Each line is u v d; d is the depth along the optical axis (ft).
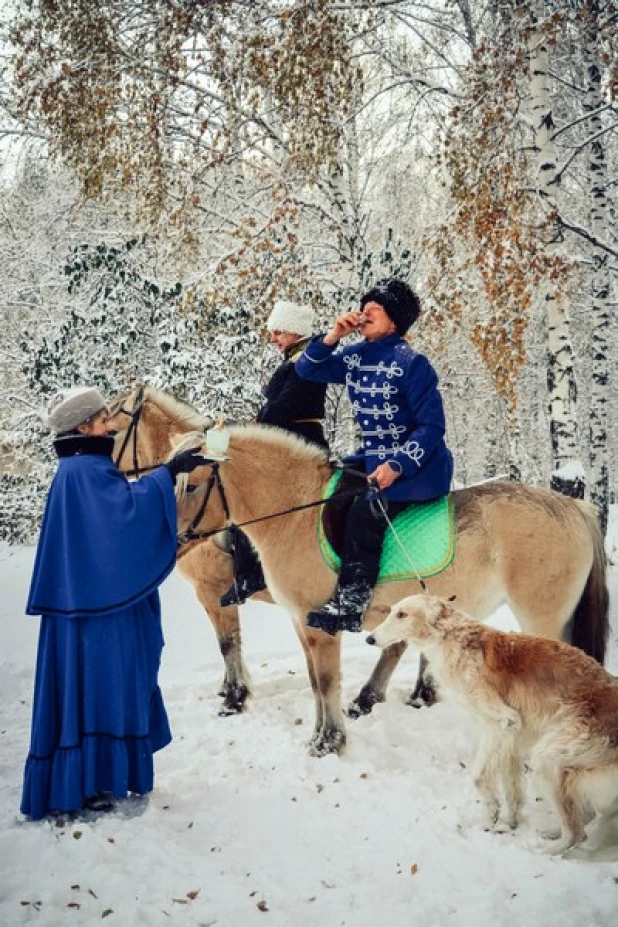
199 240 37.32
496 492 15.26
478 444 84.94
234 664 19.15
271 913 10.18
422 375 14.80
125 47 33.81
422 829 12.40
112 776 12.32
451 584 14.76
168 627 25.26
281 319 18.03
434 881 11.01
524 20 26.35
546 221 25.79
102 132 32.94
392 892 10.75
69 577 12.07
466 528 14.80
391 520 14.99
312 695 19.30
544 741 11.82
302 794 13.73
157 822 12.21
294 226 32.22
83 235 45.91
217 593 18.99
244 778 14.44
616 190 43.80
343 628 14.75
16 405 48.78
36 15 33.58
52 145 35.96
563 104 41.45
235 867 11.28
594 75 32.99
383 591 15.12
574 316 50.78
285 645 24.31
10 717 18.78
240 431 15.83
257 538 15.84
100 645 12.23
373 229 47.32
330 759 15.15
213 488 15.61
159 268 42.55
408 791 13.88
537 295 42.19
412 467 14.46
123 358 36.11
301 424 17.88
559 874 11.01
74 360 36.68
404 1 30.71
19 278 47.32
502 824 12.79
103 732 12.33
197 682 21.01
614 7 26.50
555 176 27.99
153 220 34.17
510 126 26.68
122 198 41.78
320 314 32.94
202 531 15.84
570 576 14.80
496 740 12.61
